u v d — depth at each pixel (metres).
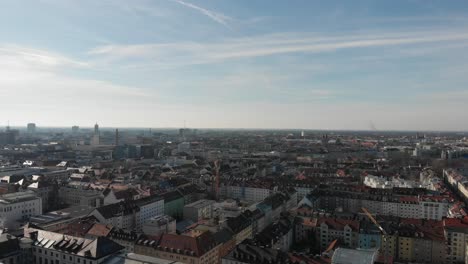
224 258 189.75
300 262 176.00
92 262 168.62
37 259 186.50
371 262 152.25
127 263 163.88
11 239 181.12
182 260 193.25
